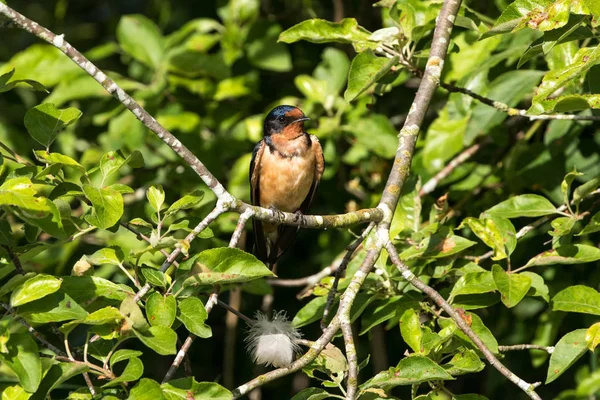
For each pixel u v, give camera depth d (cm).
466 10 1029
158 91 1323
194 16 1631
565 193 908
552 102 790
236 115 1368
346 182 1398
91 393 662
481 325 789
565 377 1295
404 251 901
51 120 763
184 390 649
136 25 1355
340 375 721
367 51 922
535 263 867
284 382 1507
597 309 820
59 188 745
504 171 1189
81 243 1324
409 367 683
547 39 815
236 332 1520
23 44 1748
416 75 984
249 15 1371
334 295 833
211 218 753
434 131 1156
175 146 755
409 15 953
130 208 1337
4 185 660
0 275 728
